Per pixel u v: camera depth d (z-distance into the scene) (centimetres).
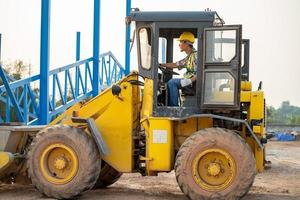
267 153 2400
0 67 1305
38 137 961
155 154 947
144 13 962
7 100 1339
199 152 905
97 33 1852
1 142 1016
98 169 953
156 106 952
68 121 1034
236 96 920
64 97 1669
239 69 920
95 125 968
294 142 3656
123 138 977
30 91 1432
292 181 1302
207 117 948
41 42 1429
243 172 891
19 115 1357
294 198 1004
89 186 944
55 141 950
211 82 930
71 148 944
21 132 1038
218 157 908
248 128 923
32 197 965
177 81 962
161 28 960
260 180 1315
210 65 930
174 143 970
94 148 949
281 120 5253
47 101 1430
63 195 941
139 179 1273
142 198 966
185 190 908
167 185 1173
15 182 1055
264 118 990
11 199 942
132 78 985
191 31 978
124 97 980
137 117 998
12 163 1014
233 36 923
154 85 954
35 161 956
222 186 899
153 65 955
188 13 948
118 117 980
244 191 894
